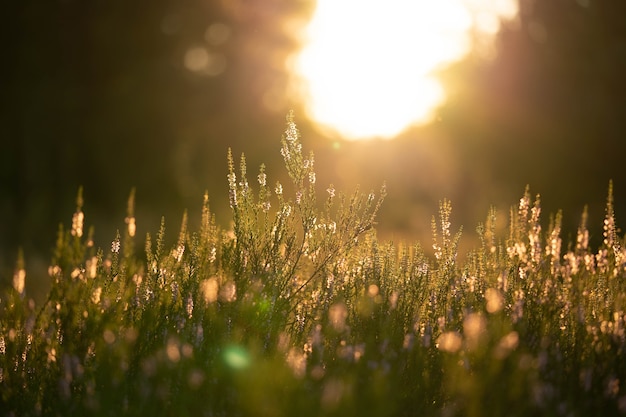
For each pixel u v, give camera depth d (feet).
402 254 16.78
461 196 79.25
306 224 15.79
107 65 81.51
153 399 12.20
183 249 16.16
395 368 12.85
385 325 13.93
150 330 13.87
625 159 69.51
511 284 15.66
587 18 69.92
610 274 16.28
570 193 70.64
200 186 83.46
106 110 80.84
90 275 14.75
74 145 78.07
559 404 12.24
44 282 20.31
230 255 15.15
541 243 17.13
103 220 64.44
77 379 13.33
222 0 90.27
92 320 14.01
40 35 78.48
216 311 14.14
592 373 13.28
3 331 14.60
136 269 16.26
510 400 12.18
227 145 88.89
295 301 15.46
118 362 13.03
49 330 14.14
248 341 13.88
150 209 76.02
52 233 61.31
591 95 70.44
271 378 12.12
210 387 12.55
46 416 13.26
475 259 16.74
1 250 46.80
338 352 13.43
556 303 14.99
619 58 68.95
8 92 76.74
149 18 83.51
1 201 69.46
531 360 12.82
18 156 75.61
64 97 78.89
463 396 12.37
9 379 13.84
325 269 15.58
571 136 70.54
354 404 11.48
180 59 87.71
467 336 13.38
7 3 77.10
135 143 81.56
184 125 85.81
